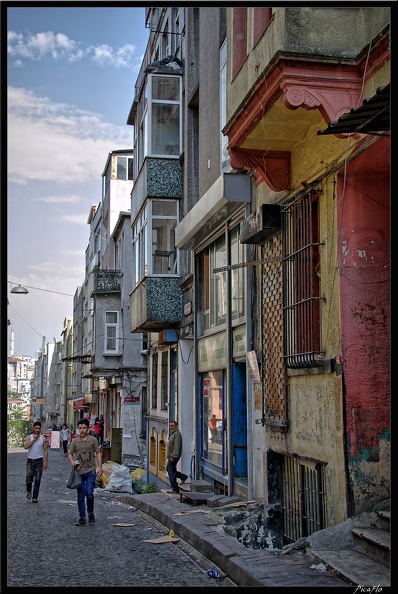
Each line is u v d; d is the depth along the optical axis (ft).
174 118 62.49
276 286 32.27
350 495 23.88
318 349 26.81
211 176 48.47
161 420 68.39
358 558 22.21
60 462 121.19
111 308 116.26
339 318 24.97
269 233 32.19
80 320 199.82
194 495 41.34
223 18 46.44
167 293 59.47
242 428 41.96
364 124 19.10
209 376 49.37
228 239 43.42
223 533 29.78
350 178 25.57
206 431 49.83
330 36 23.54
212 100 48.55
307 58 23.26
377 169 25.26
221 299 46.39
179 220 61.46
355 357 24.75
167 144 62.13
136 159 69.92
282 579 20.98
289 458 30.83
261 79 25.03
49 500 51.65
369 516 23.73
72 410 228.02
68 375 250.37
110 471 81.66
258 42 27.07
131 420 109.50
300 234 28.76
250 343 37.55
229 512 33.68
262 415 33.17
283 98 23.94
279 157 30.66
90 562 26.63
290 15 23.38
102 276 116.26
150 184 61.11
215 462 46.60
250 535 31.24
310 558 23.39
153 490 67.41
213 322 48.75
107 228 139.44
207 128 50.01
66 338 259.39
